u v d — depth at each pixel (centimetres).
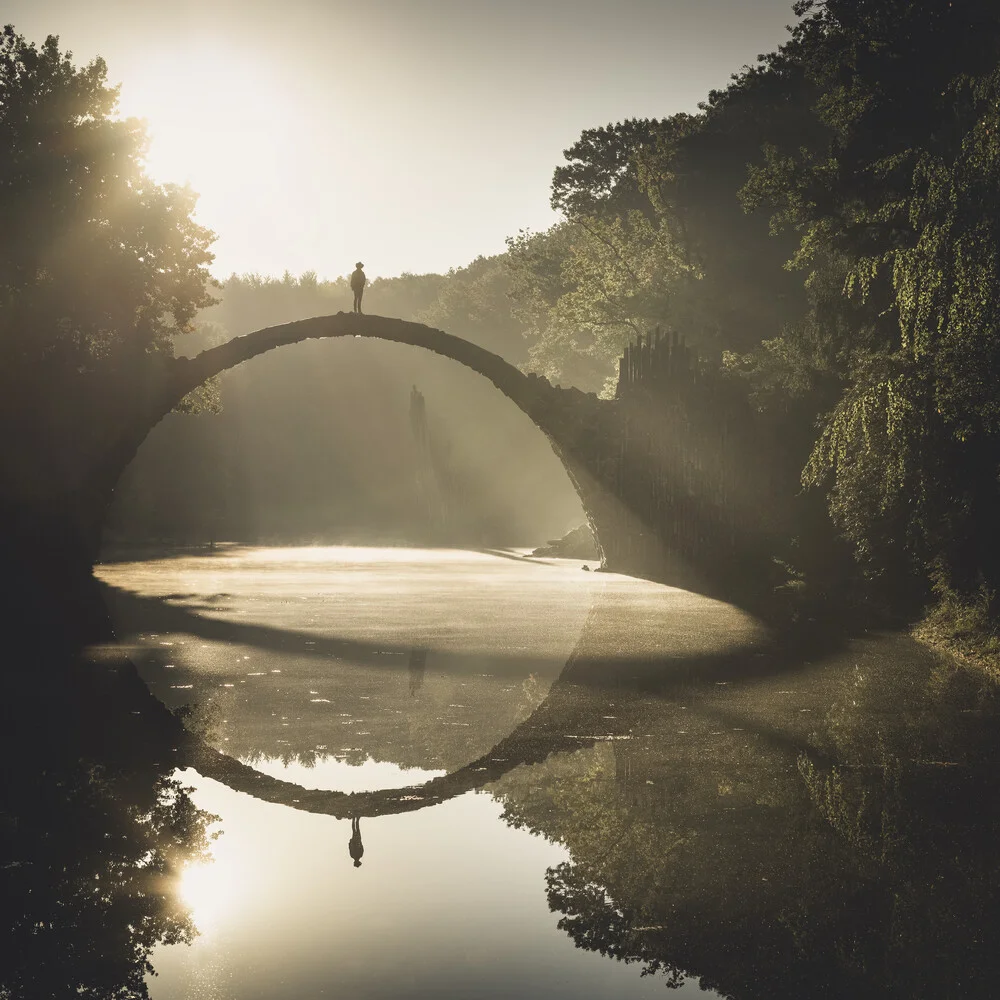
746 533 3922
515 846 870
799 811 952
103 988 602
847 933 675
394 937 682
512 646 2095
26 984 612
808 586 3212
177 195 4534
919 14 2588
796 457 3722
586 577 4172
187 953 658
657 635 2273
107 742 1276
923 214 1842
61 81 4150
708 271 5559
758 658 1912
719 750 1196
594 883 778
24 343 4009
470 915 722
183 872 819
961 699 1499
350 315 4634
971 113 2156
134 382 4206
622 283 6462
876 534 2436
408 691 1599
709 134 5581
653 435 4350
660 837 884
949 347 1812
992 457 1939
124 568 4675
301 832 924
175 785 1088
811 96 5412
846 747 1198
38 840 903
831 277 3481
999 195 1758
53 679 1728
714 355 5231
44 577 3819
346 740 1279
